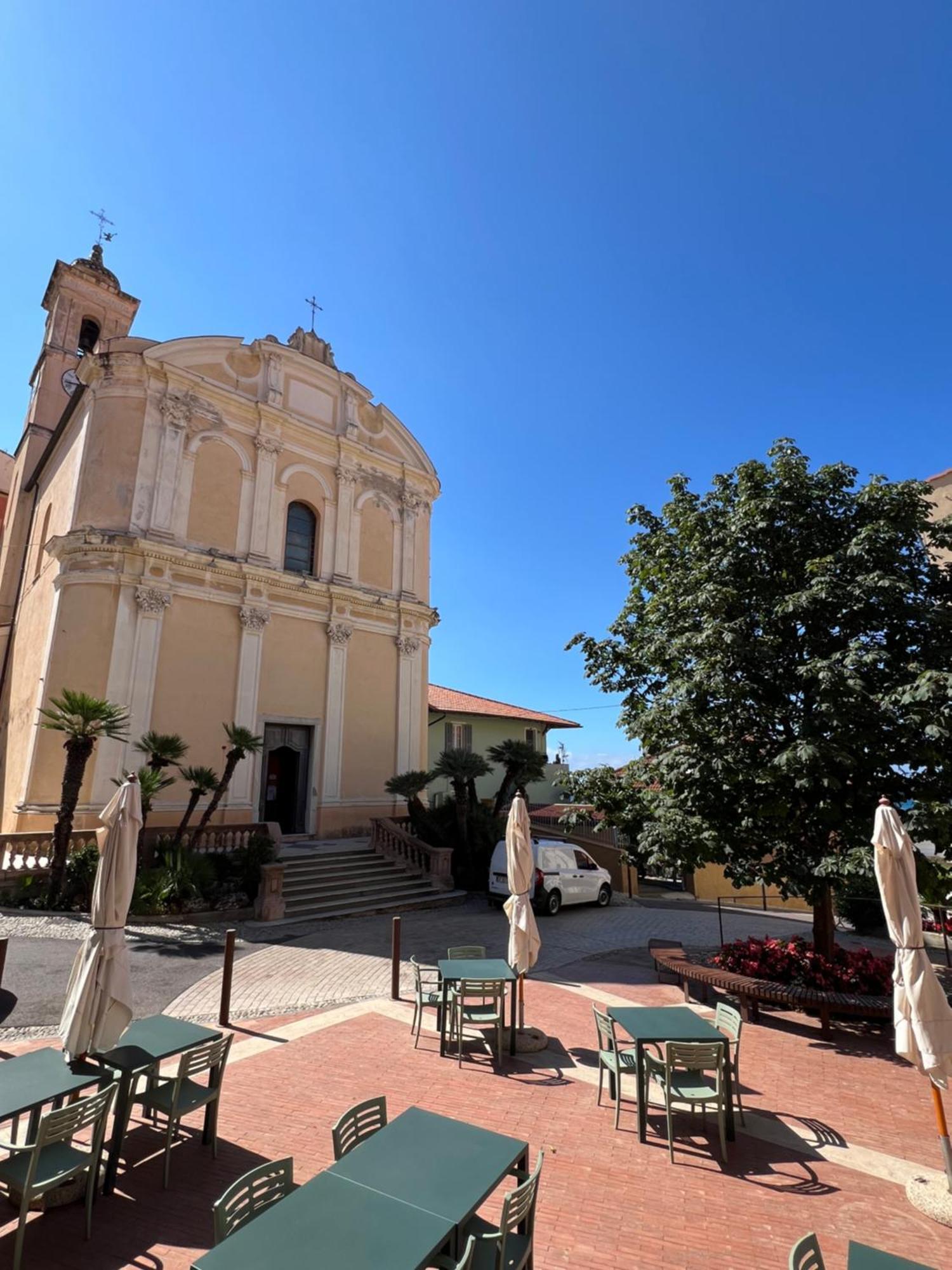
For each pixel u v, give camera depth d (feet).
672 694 30.55
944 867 27.43
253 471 69.21
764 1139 19.15
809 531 31.53
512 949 26.61
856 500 31.55
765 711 29.14
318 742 68.69
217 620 63.72
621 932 51.29
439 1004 25.63
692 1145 18.60
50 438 93.09
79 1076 15.38
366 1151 12.65
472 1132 13.50
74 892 44.78
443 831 68.23
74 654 56.39
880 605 28.60
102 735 54.85
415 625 79.97
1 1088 14.67
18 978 31.48
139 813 18.79
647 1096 21.17
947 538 30.40
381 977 34.53
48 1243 13.93
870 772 28.37
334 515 75.25
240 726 60.18
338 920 48.73
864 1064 25.11
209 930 43.19
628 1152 18.17
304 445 74.18
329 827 67.67
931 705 25.84
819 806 28.14
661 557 36.27
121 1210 15.07
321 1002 30.40
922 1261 14.01
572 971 38.27
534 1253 13.94
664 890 80.64
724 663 29.66
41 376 95.45
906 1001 17.21
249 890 49.11
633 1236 14.61
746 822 28.94
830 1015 28.27
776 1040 27.61
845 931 52.80
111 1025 16.72
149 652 58.49
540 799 113.39
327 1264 9.45
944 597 30.07
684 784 30.25
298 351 76.28
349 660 73.10
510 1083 22.30
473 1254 12.44
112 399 62.59
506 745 75.41
